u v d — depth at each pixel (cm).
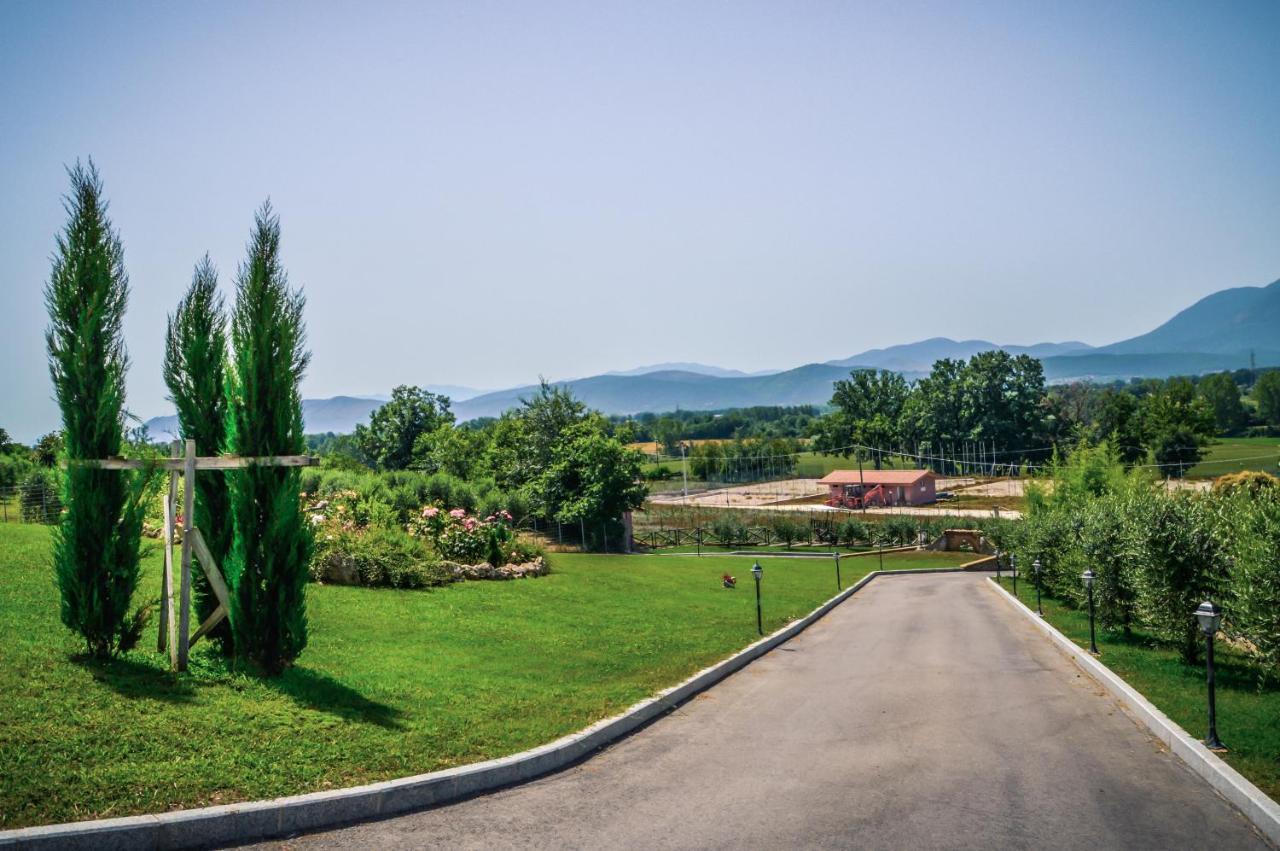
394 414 9556
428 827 738
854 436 15250
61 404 1041
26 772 712
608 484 4806
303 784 766
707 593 2855
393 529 2362
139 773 741
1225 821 777
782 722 1170
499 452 6016
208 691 978
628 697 1220
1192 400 12800
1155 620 1608
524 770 887
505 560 2619
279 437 1127
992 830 747
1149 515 1625
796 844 710
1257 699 1238
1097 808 808
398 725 962
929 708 1269
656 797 831
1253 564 1257
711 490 12700
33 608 1269
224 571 1144
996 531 5594
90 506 1031
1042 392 13900
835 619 2692
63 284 1053
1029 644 2052
